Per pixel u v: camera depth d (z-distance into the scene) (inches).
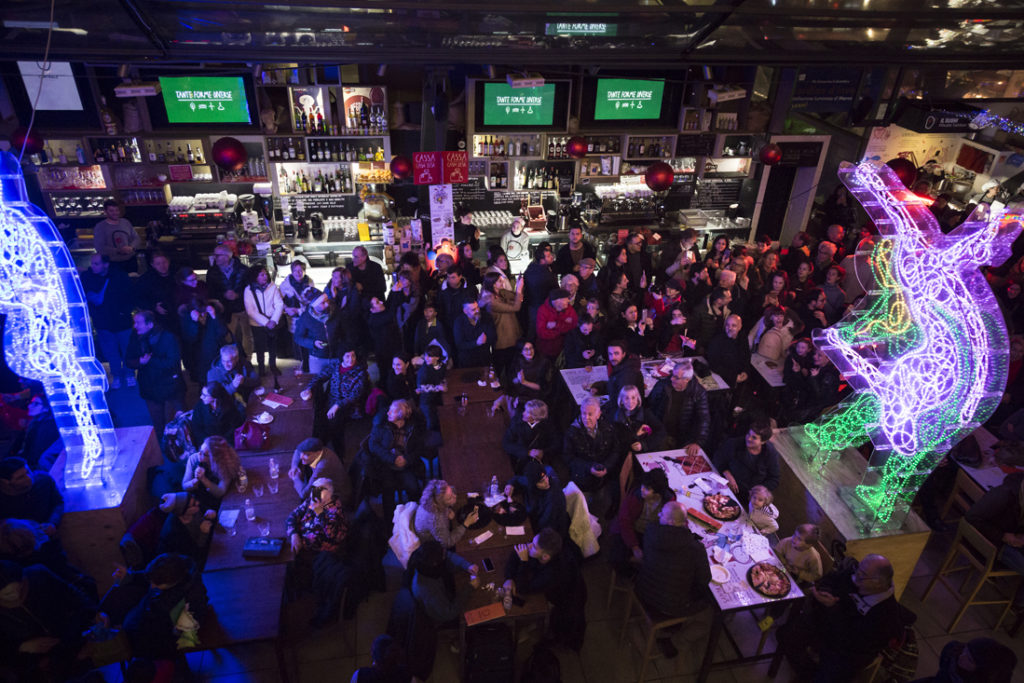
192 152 403.2
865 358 222.4
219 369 258.7
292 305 313.9
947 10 208.1
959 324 191.8
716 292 309.6
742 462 236.5
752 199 466.9
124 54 202.1
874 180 210.2
